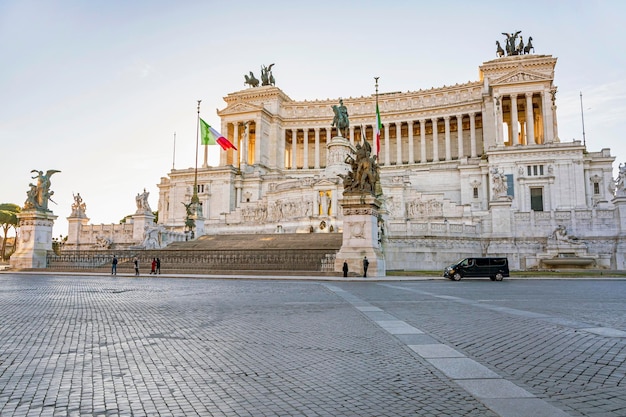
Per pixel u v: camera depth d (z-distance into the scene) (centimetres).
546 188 9294
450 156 12294
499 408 725
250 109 13225
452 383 860
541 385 845
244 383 865
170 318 1653
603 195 9394
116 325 1502
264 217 9231
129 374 923
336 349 1143
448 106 12319
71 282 3656
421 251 6041
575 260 5859
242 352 1115
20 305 2053
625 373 919
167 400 770
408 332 1360
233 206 11450
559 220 6406
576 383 855
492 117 11456
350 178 4272
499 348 1144
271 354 1094
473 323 1520
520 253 6394
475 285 3369
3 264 9769
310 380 884
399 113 12912
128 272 5034
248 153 13988
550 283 3669
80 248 9125
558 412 706
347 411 718
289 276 4166
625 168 6119
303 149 14362
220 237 6931
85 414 705
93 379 888
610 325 1476
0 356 1071
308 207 8231
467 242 6419
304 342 1227
